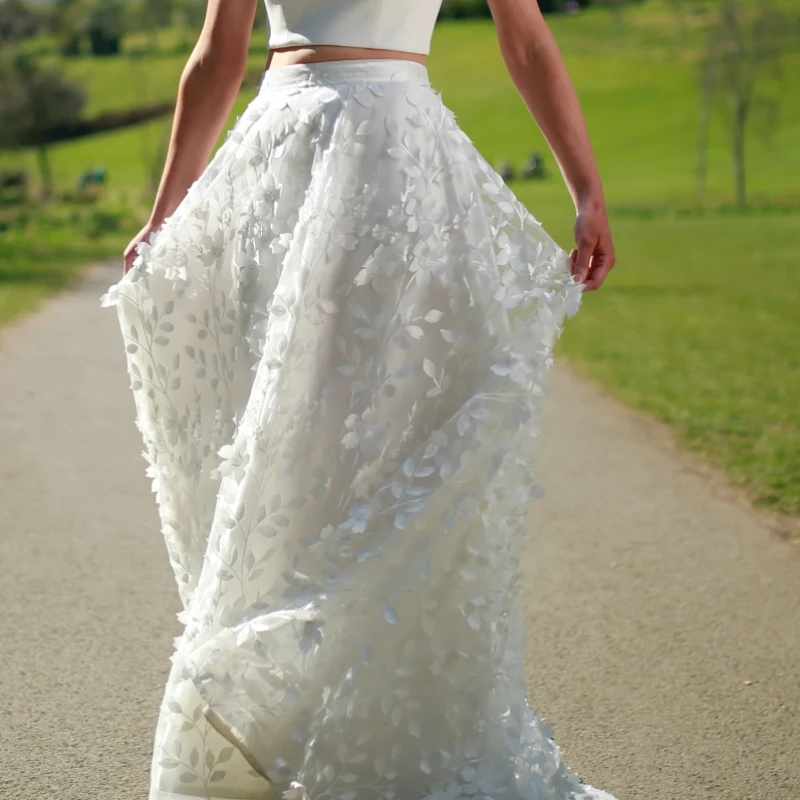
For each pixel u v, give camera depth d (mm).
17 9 89062
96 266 26953
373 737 2748
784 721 3809
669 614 4879
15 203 53969
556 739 3656
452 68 88250
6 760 3459
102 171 62906
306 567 2744
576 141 3049
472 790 2828
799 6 71188
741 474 7590
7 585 5168
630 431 9148
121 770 3404
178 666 2803
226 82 2990
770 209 53281
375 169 2799
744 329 16328
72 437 8477
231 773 2803
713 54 62625
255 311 2920
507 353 2791
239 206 2965
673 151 70000
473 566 2752
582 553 5793
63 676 4129
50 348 13102
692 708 3908
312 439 2756
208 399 3051
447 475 2697
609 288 22703
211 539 2826
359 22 2822
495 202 2932
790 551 5852
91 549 5758
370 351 2766
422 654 2752
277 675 2723
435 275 2785
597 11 97375
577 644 4516
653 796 3273
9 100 62625
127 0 95750
